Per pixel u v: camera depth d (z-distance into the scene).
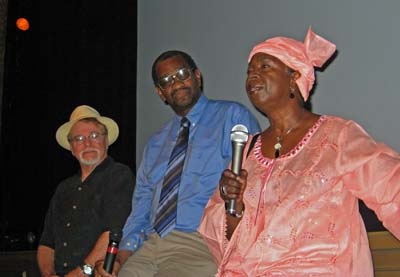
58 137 4.57
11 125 6.08
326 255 2.41
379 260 3.41
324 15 4.71
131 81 6.15
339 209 2.46
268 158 2.64
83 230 4.09
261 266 2.46
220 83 5.40
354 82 4.50
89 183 4.21
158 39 5.99
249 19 5.23
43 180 6.06
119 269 3.61
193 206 3.43
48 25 6.28
